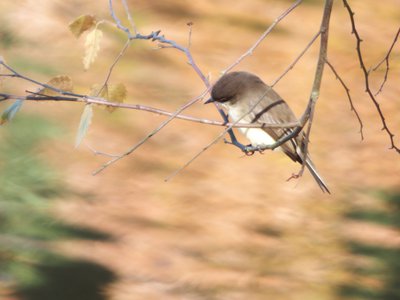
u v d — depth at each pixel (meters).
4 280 11.91
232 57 20.53
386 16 24.27
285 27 22.58
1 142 15.13
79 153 15.38
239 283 12.61
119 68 18.81
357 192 15.84
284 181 15.83
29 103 16.25
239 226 14.19
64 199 14.06
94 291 11.97
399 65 21.52
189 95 18.34
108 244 13.13
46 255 12.58
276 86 19.69
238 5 23.09
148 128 16.75
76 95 6.16
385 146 17.70
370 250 13.95
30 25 19.23
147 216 14.09
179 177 15.41
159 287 12.27
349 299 12.61
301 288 12.73
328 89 19.97
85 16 6.30
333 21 23.52
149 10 21.69
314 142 17.64
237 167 16.12
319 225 14.57
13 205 13.66
